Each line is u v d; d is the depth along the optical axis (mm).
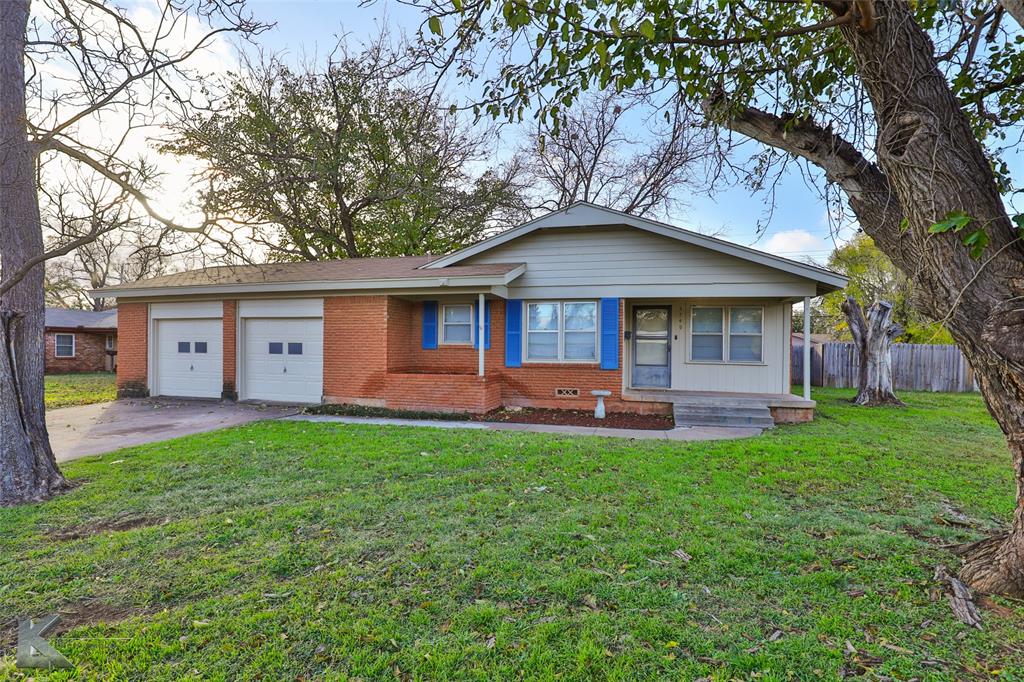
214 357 12195
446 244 20344
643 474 5355
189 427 8500
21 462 4711
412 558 3393
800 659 2328
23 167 5020
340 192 16750
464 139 17375
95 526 4043
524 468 5605
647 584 3027
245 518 4141
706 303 11031
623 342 10328
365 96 12750
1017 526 2879
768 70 3848
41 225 5395
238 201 6738
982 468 5699
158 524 4059
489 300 11188
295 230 18422
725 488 4910
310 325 11453
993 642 2443
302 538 3750
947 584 2986
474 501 4516
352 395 11023
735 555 3406
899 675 2221
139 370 12641
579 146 18656
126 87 5348
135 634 2566
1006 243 2580
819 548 3518
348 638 2518
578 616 2691
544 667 2285
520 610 2766
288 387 11602
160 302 12539
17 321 4836
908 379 15695
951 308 2703
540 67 3783
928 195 2674
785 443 6984
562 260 10672
